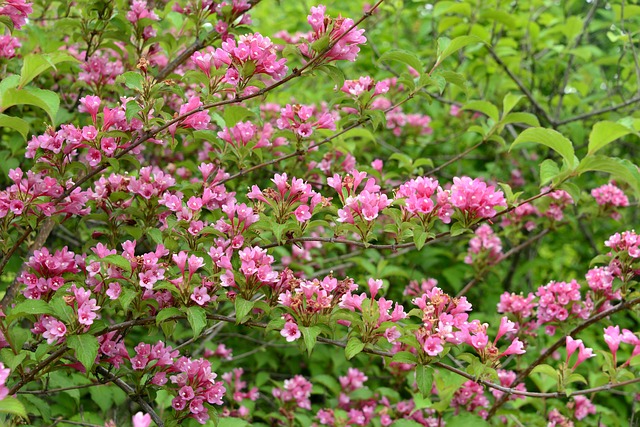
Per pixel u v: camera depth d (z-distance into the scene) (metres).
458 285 5.57
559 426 4.08
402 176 5.08
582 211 5.01
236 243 2.83
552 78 6.66
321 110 5.54
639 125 3.36
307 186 2.89
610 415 4.72
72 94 4.46
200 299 2.59
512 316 4.08
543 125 6.09
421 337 2.61
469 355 2.69
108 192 3.08
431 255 5.60
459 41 3.34
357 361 5.18
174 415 2.88
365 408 4.44
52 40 4.40
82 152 4.01
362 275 5.38
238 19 3.72
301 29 6.87
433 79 3.36
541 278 6.72
